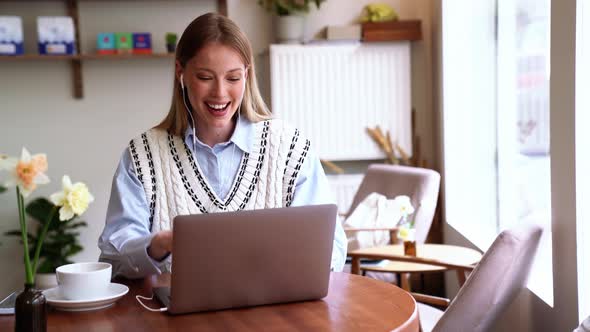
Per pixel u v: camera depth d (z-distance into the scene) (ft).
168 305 5.48
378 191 13.79
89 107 15.93
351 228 12.28
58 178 15.94
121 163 6.70
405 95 15.66
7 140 15.81
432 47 15.58
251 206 6.76
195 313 5.44
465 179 14.37
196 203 6.64
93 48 15.72
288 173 6.86
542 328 8.66
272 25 15.98
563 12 7.54
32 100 15.81
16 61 15.72
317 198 6.89
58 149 15.93
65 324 5.24
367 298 5.81
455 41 14.20
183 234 5.12
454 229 13.80
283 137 6.89
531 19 10.75
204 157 6.70
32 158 4.83
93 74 15.88
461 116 14.33
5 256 15.81
